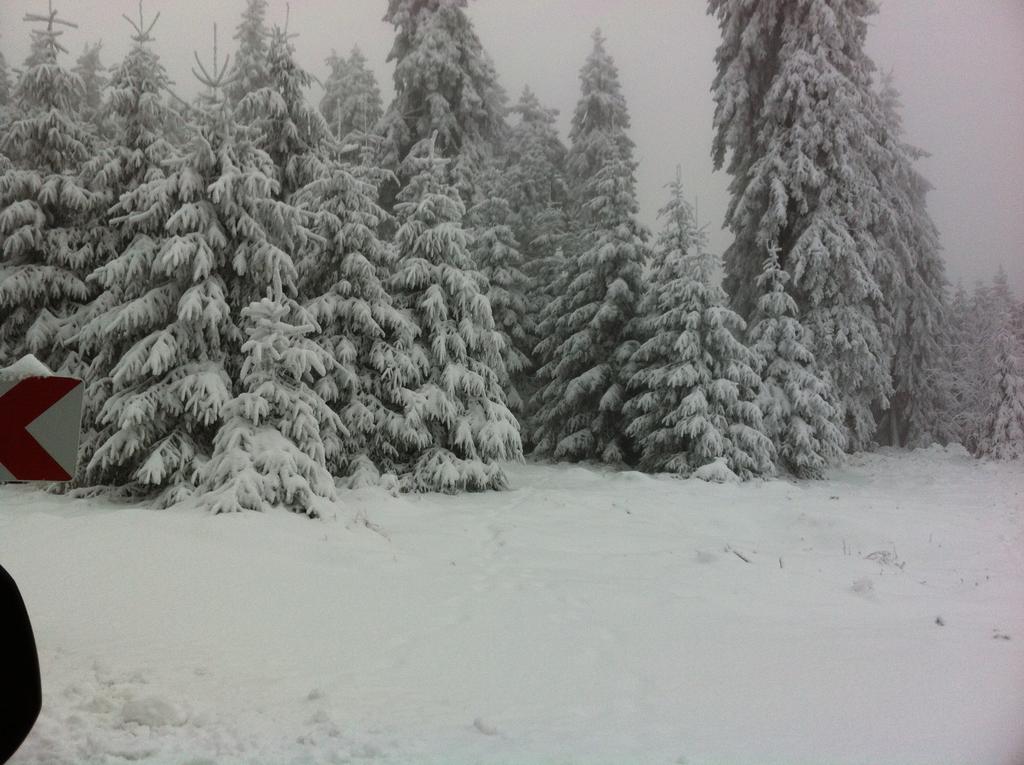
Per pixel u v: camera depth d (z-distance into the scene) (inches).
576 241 1100.5
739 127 973.8
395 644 241.0
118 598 262.8
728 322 850.1
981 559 419.2
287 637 242.1
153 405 483.8
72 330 619.8
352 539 398.9
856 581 342.6
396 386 653.9
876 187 1016.2
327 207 656.4
